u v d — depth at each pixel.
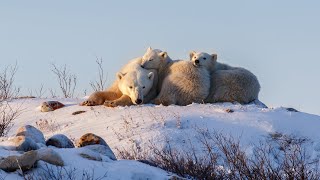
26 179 24.36
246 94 52.00
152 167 29.09
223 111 46.56
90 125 46.09
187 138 41.31
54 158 25.95
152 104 51.44
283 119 45.06
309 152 40.44
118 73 52.38
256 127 43.44
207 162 34.59
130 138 41.50
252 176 31.28
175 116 44.94
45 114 51.53
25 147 27.81
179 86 50.66
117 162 28.67
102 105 52.09
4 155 26.19
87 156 27.86
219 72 52.69
